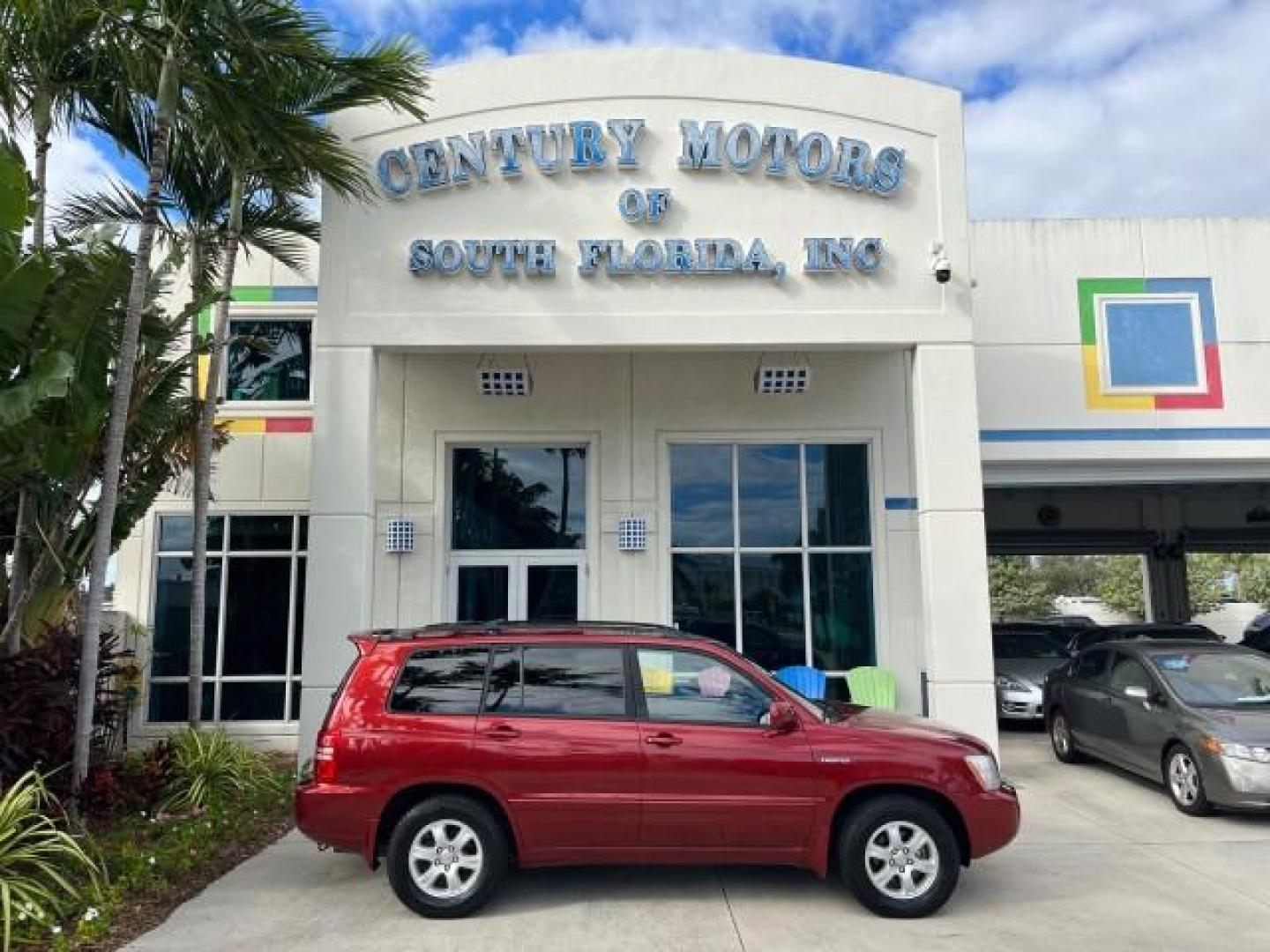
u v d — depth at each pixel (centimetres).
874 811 619
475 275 1064
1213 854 773
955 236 1090
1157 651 1049
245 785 906
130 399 893
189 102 880
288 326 1364
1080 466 1423
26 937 573
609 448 1221
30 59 848
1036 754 1265
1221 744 871
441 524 1208
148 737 1254
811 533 1233
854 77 1112
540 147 1084
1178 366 1401
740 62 1105
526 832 617
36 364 743
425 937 584
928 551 1053
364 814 621
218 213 1116
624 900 648
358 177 930
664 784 617
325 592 1012
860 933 589
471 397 1229
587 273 1065
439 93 1093
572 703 639
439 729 628
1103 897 661
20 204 738
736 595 1218
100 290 800
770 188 1088
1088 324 1406
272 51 811
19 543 895
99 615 784
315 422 1041
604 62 1099
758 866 719
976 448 1063
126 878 657
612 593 1198
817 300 1074
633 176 1086
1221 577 5591
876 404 1230
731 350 1109
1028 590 5475
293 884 692
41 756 770
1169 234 1424
